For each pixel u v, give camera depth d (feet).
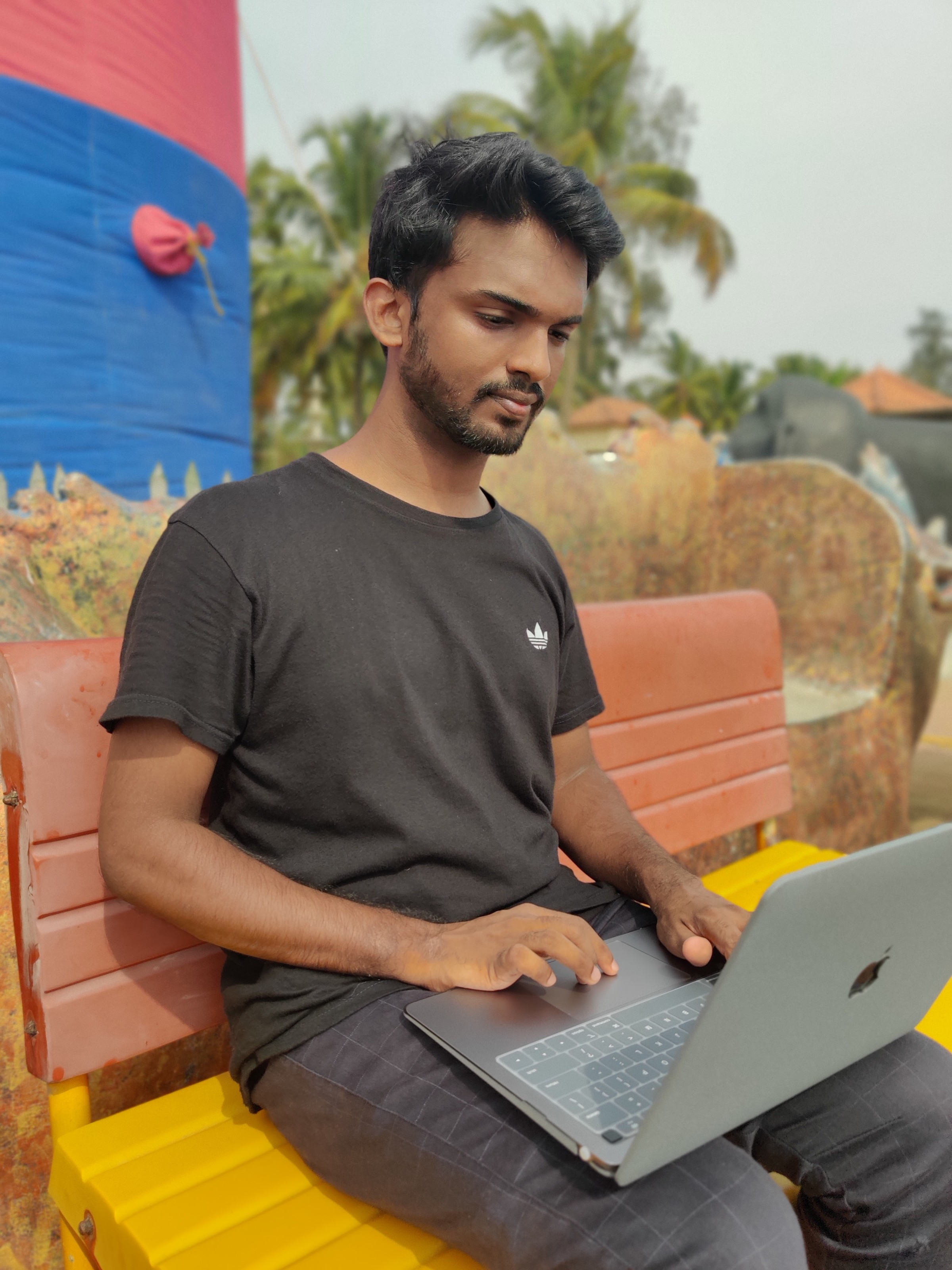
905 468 35.22
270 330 113.09
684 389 151.64
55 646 4.01
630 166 108.99
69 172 16.49
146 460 18.34
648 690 6.95
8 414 15.83
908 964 3.51
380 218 4.10
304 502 3.91
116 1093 5.01
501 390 3.96
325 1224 3.44
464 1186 3.08
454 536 4.17
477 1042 3.33
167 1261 3.19
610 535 14.96
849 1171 3.57
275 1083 3.70
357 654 3.78
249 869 3.58
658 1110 2.65
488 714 4.14
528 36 103.04
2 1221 4.59
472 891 4.01
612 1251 2.74
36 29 15.87
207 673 3.55
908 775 14.76
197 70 19.53
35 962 3.84
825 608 15.21
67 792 3.89
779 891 2.63
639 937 4.35
